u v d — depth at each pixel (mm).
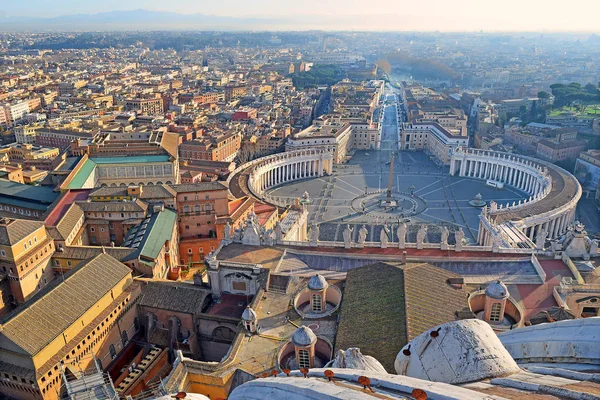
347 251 134375
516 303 102438
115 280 119688
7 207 190375
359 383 36906
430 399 29688
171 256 161750
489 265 126625
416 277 100625
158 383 107938
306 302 114875
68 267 147250
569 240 129375
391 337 83375
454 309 92812
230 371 91188
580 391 30125
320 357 94625
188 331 122375
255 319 100500
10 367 97250
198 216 184500
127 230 170500
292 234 175625
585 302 109062
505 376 39438
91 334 108938
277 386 39250
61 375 99625
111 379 103062
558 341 45219
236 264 121938
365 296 99000
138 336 126125
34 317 101500
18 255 132625
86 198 180875
